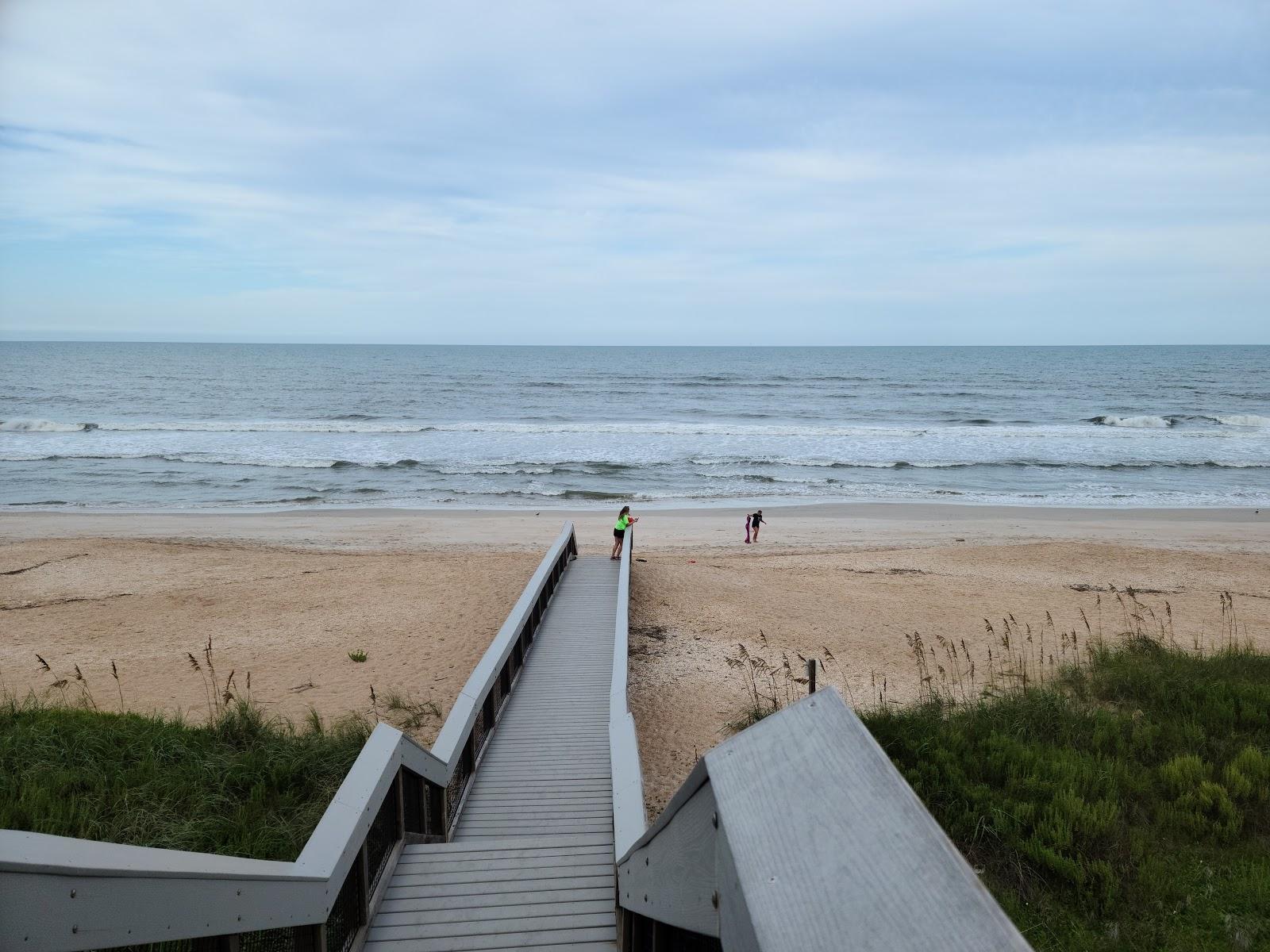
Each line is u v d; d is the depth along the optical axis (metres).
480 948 4.97
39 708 10.48
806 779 1.47
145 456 44.78
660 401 80.75
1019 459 45.44
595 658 12.72
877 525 30.30
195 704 12.72
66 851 2.45
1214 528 29.95
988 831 6.21
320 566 22.55
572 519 31.27
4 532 28.03
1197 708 9.28
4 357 163.62
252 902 3.50
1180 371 125.94
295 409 71.62
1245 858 6.00
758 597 19.11
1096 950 5.07
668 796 9.43
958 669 14.05
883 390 92.75
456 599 19.08
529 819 7.84
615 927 5.21
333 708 12.51
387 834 5.94
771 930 1.19
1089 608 18.56
